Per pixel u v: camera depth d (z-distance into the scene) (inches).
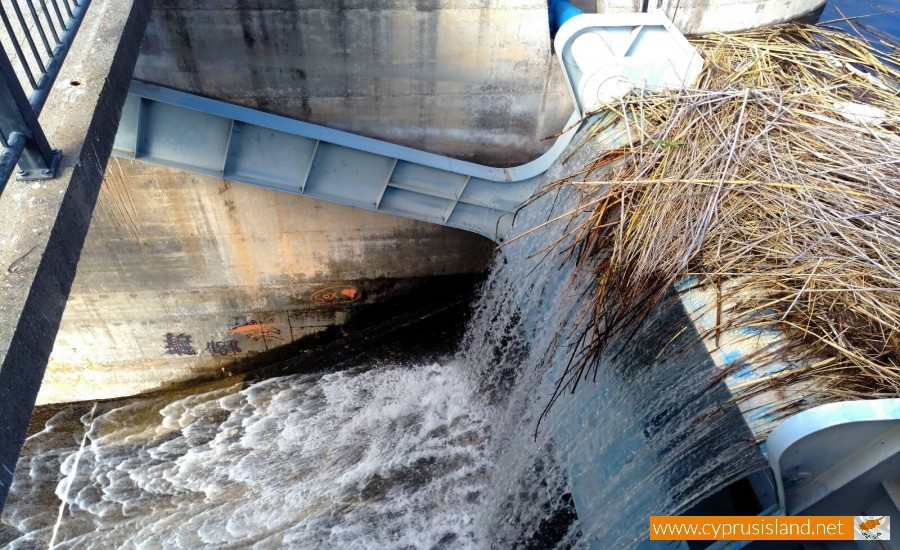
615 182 318.7
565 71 387.5
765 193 285.6
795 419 192.9
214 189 447.8
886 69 381.7
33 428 538.3
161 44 375.9
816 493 208.5
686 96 336.5
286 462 498.6
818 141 306.7
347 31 383.2
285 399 538.6
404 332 546.3
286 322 539.8
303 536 450.6
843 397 223.9
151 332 529.0
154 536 460.1
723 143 307.7
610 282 310.2
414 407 520.1
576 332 348.2
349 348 550.9
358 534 448.1
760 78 350.6
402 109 419.8
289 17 374.3
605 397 321.7
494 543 423.5
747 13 413.7
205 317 526.3
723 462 235.8
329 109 413.7
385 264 507.2
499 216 445.4
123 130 390.6
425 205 440.5
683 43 362.6
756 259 271.4
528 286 415.8
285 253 491.2
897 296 243.9
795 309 250.5
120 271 486.0
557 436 372.8
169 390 560.4
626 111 349.4
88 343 526.9
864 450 195.6
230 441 516.4
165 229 466.3
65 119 192.1
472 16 385.1
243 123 395.9
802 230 271.9
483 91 416.8
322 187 427.8
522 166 426.0
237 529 459.2
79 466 510.3
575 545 341.1
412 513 458.3
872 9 481.7
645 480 282.7
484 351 501.7
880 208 272.2
